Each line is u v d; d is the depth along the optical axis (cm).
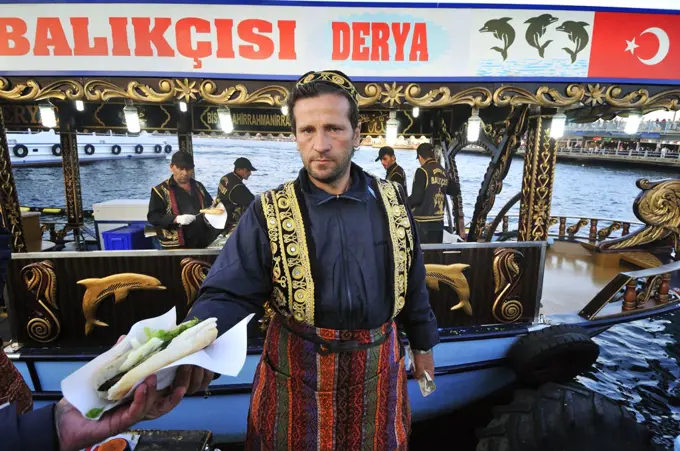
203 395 281
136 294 269
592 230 725
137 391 71
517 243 302
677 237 386
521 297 316
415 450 309
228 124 346
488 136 545
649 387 395
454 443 318
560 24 253
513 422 275
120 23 240
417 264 134
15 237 344
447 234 610
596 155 4844
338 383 117
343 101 102
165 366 75
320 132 102
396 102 263
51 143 2480
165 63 247
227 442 296
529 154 343
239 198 479
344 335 114
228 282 108
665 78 263
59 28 239
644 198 378
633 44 257
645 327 514
